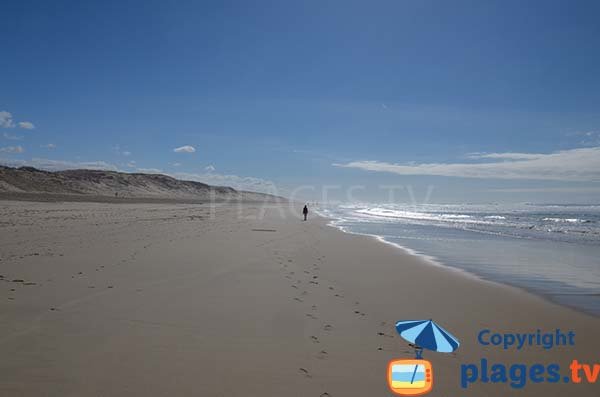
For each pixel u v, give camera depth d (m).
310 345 5.44
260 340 5.56
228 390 4.12
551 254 15.93
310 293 8.38
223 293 8.05
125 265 10.30
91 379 4.24
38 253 11.45
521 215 54.91
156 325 5.98
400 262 13.34
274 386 4.25
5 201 41.00
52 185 76.44
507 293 9.13
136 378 4.30
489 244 19.44
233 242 16.22
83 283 8.25
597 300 8.54
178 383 4.23
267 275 9.95
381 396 4.15
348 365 4.86
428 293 8.95
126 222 23.97
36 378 4.22
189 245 14.60
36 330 5.57
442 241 20.81
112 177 101.94
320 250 15.66
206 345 5.29
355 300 8.06
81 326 5.80
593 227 31.58
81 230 18.02
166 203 68.94
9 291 7.42
